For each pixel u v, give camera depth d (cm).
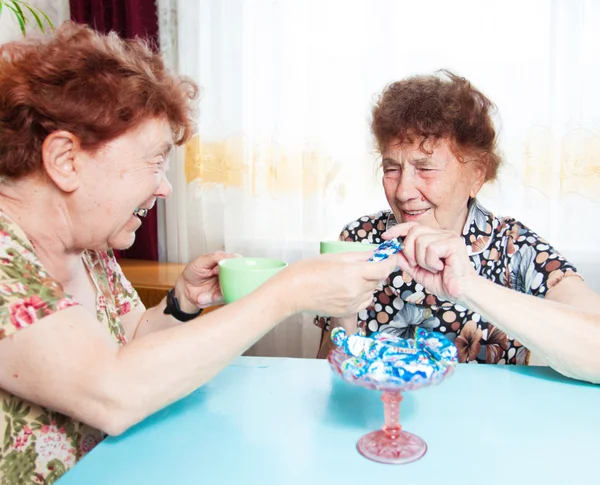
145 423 81
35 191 80
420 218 120
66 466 85
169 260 262
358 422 81
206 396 89
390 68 226
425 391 91
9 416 78
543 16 210
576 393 90
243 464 70
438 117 109
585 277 218
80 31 84
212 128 249
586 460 70
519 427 79
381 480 66
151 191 84
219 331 74
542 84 213
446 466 69
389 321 130
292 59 236
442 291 94
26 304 69
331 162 237
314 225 242
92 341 71
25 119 74
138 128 79
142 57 89
